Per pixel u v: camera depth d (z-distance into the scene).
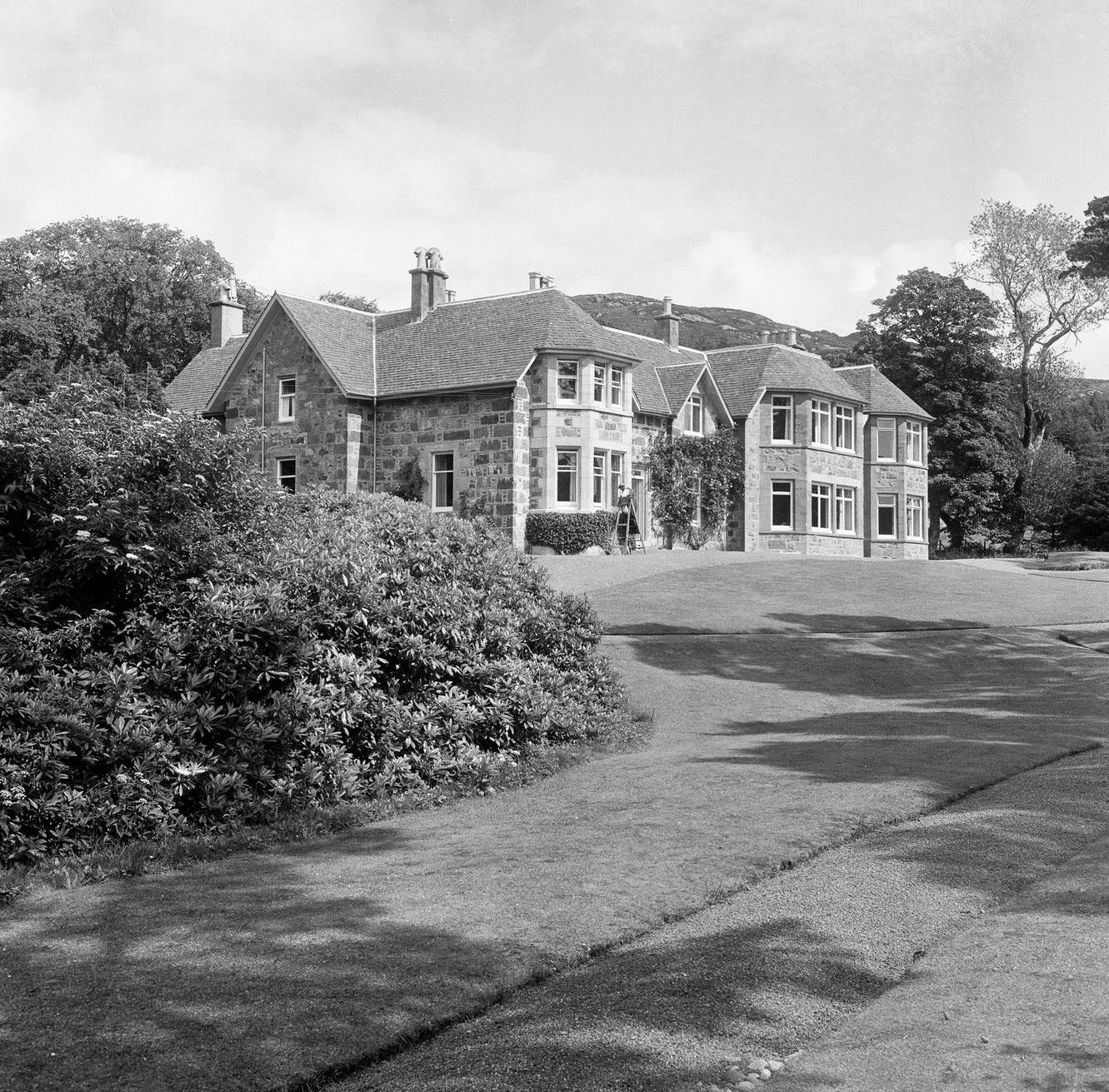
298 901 6.65
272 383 38.22
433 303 39.34
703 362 42.09
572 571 28.75
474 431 35.12
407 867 7.38
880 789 8.77
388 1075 4.50
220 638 9.81
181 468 10.82
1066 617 23.31
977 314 58.03
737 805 8.50
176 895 6.97
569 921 6.07
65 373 41.47
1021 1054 4.38
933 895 6.29
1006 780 9.21
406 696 11.33
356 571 11.30
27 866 7.76
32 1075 4.44
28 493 10.09
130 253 53.66
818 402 45.50
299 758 9.73
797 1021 4.84
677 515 40.25
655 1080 4.32
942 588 26.80
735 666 18.16
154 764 8.73
